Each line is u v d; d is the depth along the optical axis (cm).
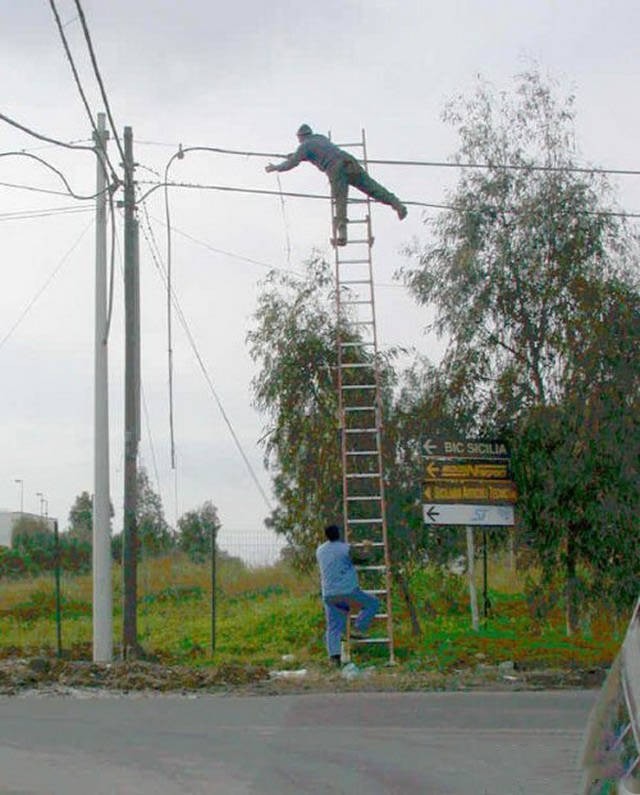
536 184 1867
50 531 3659
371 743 1087
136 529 1880
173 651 2050
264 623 2347
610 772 370
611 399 1761
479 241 1861
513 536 1883
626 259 1839
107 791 900
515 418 1831
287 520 2048
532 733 1138
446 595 2164
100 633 1803
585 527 1805
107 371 1883
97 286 1889
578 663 1672
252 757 1023
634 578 1781
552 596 1842
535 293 1839
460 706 1299
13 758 1012
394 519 1916
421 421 1909
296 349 2003
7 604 2850
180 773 961
